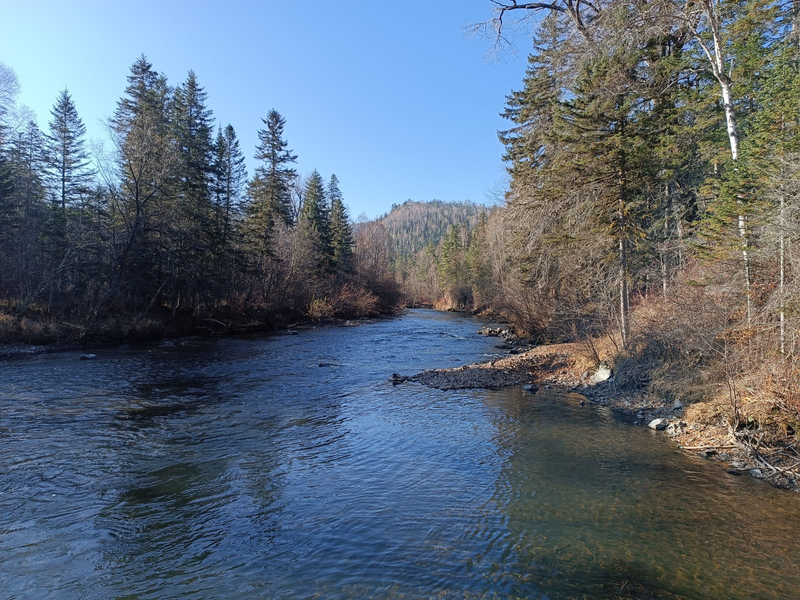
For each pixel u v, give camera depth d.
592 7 16.30
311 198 58.94
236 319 35.75
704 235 11.49
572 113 15.31
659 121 15.37
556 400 13.78
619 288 17.53
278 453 9.17
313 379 16.77
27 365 18.52
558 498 7.22
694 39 15.40
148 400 13.25
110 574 5.23
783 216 8.43
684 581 5.10
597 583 5.05
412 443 9.84
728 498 7.17
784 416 8.63
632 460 8.82
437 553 5.67
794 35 13.12
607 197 15.66
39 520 6.44
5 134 30.55
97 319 26.19
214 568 5.36
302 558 5.55
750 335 10.00
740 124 16.33
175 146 32.84
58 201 34.28
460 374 17.66
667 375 13.02
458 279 72.94
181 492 7.38
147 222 28.98
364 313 52.81
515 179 26.28
